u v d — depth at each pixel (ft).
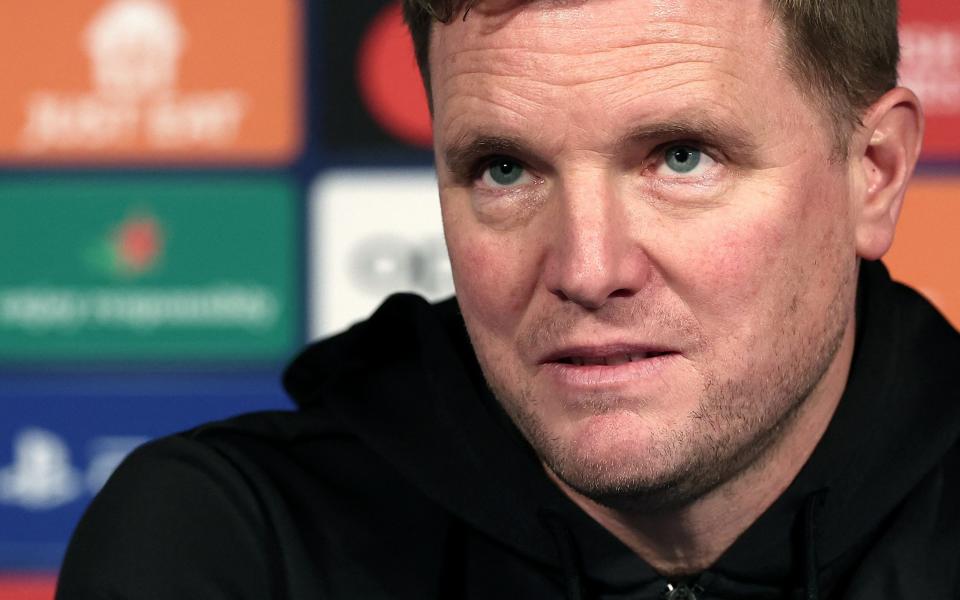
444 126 10.28
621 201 9.76
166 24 26.78
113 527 12.10
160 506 12.13
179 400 26.91
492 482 11.89
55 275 26.96
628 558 11.37
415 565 12.11
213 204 26.84
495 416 12.15
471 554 12.25
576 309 9.77
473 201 10.32
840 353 11.65
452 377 12.25
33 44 26.86
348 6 26.58
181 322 26.91
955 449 12.67
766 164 9.89
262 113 26.73
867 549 11.89
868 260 12.35
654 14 9.48
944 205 25.16
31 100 26.84
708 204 9.80
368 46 26.58
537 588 11.94
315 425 13.12
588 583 11.60
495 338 10.37
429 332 12.70
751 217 9.85
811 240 10.32
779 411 10.49
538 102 9.58
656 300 9.78
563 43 9.52
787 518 11.27
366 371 13.38
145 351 26.94
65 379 27.02
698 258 9.74
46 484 27.07
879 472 11.81
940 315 13.09
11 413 26.99
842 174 10.69
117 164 26.91
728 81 9.63
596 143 9.55
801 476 11.25
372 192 26.61
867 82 10.91
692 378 9.89
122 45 26.78
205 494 12.19
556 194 9.84
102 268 26.96
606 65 9.47
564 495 11.39
